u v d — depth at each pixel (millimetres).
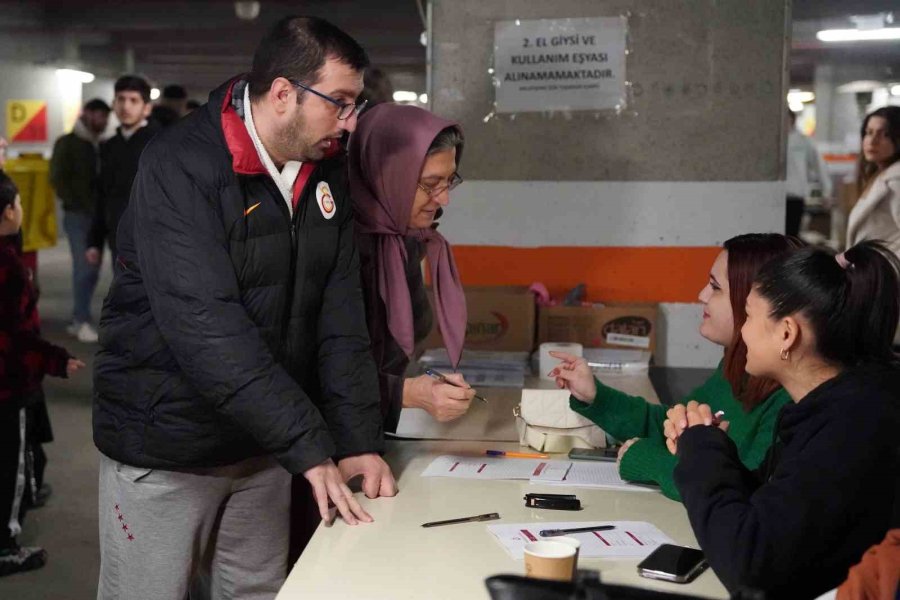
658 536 1880
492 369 3234
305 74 1899
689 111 3742
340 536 1860
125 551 2123
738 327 2119
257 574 2299
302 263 2105
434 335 3648
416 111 2432
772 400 2084
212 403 1962
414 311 2623
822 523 1512
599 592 1102
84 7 15828
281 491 2287
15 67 16219
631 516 1992
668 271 3828
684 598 1091
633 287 3854
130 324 2033
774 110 3717
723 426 2090
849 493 1514
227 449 2086
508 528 1897
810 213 10344
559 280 3879
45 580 3609
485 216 3885
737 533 1536
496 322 3529
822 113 15422
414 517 1964
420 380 2432
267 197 2004
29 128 16672
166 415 2035
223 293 1925
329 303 2203
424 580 1668
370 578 1675
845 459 1522
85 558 3803
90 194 7496
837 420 1550
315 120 1936
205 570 2346
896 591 1352
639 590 1100
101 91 20141
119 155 5863
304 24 1913
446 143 2406
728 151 3750
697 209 3789
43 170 10023
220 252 1938
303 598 1598
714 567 1577
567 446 2428
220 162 1935
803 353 1634
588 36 3736
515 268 3895
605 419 2418
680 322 3846
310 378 2250
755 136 3734
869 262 1607
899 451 1534
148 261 1935
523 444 2488
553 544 1598
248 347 1923
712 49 3703
